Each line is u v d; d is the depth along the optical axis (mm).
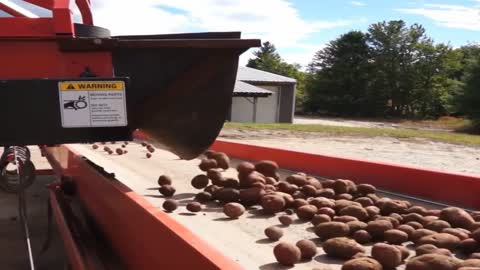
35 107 2537
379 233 2709
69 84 2568
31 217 5102
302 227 3055
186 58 2951
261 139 15289
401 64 63125
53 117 2566
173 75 2969
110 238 3082
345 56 64625
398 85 62000
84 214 3955
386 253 2275
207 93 3064
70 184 4566
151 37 3705
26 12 3664
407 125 45000
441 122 51312
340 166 4555
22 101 2516
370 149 13133
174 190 3947
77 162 4484
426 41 63938
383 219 2838
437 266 2094
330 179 4625
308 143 14430
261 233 2943
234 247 2705
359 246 2506
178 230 2016
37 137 2555
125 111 2672
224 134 16328
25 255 4074
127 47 2807
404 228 2729
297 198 3469
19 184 4688
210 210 3445
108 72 2801
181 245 1908
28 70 2703
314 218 3012
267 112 39375
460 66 62719
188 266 1842
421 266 2119
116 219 2930
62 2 2717
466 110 42406
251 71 42594
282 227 3057
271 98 39469
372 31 65250
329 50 66375
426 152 12703
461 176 3594
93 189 3695
